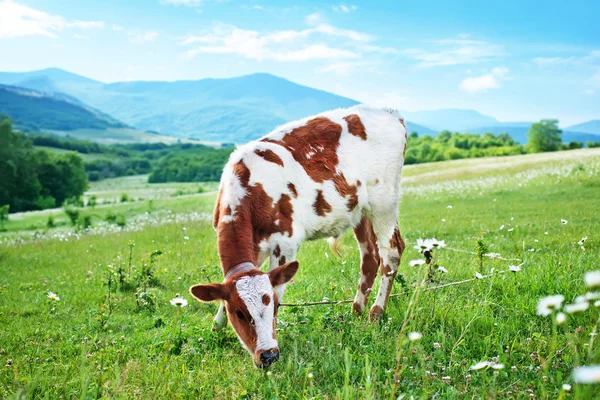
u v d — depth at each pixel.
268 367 5.11
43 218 43.31
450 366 4.80
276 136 6.95
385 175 7.41
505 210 17.34
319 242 12.09
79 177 87.75
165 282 9.45
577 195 20.17
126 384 4.81
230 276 5.63
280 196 6.40
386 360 5.11
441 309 6.08
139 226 21.39
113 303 8.30
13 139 83.31
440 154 112.12
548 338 5.35
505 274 7.49
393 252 7.20
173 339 5.89
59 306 8.38
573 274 7.25
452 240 12.00
